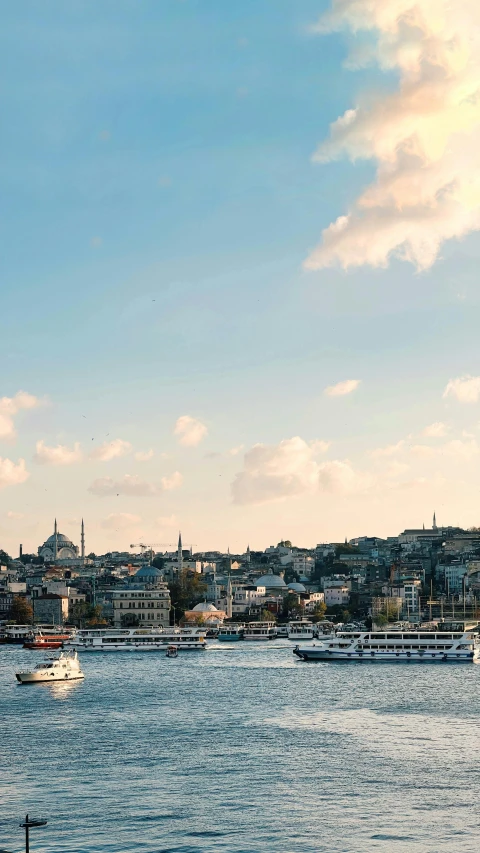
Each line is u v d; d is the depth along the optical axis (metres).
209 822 131.75
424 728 195.38
